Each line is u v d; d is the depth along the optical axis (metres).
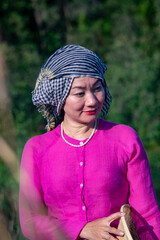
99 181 2.02
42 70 2.12
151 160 8.38
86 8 11.73
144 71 9.59
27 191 1.75
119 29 11.20
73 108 2.01
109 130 2.16
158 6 10.95
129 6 11.42
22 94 6.45
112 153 2.08
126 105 9.54
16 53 9.09
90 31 11.19
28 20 10.75
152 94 9.51
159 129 9.35
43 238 1.91
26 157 2.16
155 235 2.04
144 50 10.46
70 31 11.09
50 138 2.19
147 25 11.13
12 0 10.54
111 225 2.03
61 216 2.08
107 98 2.18
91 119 2.04
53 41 9.68
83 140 2.12
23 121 6.27
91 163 2.06
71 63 1.99
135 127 9.51
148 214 2.06
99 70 2.03
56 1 11.52
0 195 1.29
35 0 10.94
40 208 2.07
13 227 1.30
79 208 2.04
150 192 2.09
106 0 11.84
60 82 2.01
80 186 2.04
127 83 9.54
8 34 10.27
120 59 9.98
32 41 10.36
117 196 2.05
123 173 2.09
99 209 2.03
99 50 10.80
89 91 2.00
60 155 2.10
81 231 1.98
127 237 1.87
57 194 2.07
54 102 2.09
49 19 11.02
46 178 2.11
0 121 1.27
